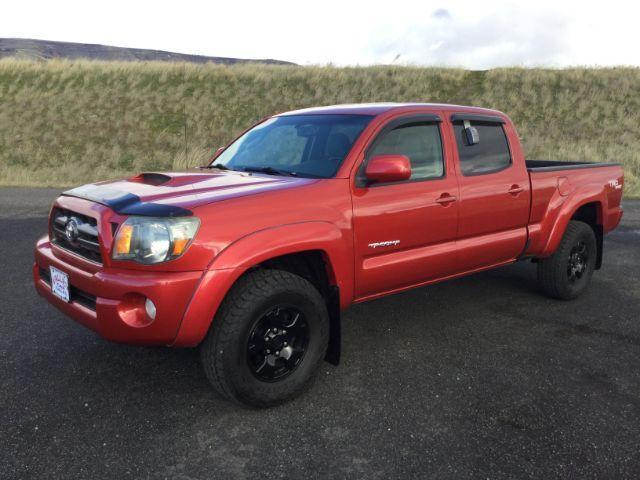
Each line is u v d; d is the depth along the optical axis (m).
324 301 3.30
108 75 24.14
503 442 2.77
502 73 24.69
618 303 5.04
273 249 2.96
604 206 5.27
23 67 24.48
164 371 3.53
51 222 3.44
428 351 3.90
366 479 2.47
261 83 23.97
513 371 3.59
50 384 3.32
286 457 2.63
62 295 3.19
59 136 19.44
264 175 3.62
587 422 2.96
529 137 19.34
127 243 2.77
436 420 2.97
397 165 3.28
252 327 2.94
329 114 4.07
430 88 23.78
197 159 16.86
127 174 16.14
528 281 5.74
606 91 23.02
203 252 2.77
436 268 3.99
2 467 2.51
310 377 3.22
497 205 4.30
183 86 23.38
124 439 2.76
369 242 3.49
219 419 2.97
